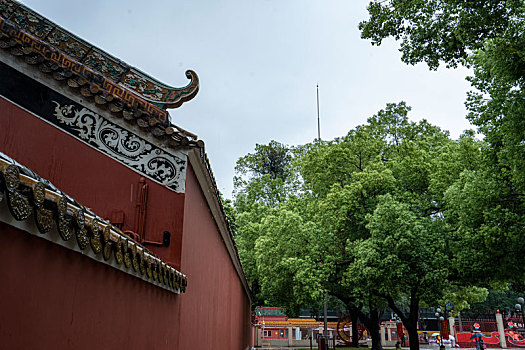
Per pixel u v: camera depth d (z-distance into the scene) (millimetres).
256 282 32531
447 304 32406
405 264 16812
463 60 10867
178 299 5277
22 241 2117
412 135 24828
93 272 2953
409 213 17484
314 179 24219
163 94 5367
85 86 4801
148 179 4980
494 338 40500
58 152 4711
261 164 41844
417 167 20266
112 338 3273
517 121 10320
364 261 17406
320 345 24312
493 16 9625
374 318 25266
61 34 5324
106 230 2992
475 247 15891
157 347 4414
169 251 4930
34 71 4680
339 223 20562
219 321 9984
